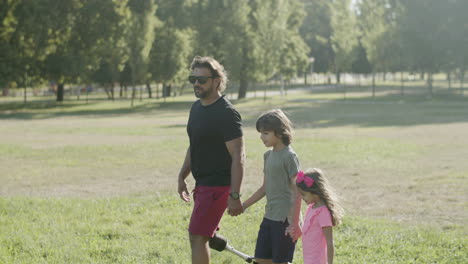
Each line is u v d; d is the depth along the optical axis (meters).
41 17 50.41
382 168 14.16
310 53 99.38
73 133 26.50
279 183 4.96
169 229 7.73
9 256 6.40
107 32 55.12
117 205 9.67
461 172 13.12
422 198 10.20
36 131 27.86
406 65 65.19
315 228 4.56
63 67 52.03
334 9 68.75
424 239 7.05
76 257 6.40
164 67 61.06
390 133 24.14
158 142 21.38
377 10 66.62
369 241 6.97
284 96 69.31
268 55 59.50
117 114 45.44
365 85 96.94
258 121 4.99
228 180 5.19
